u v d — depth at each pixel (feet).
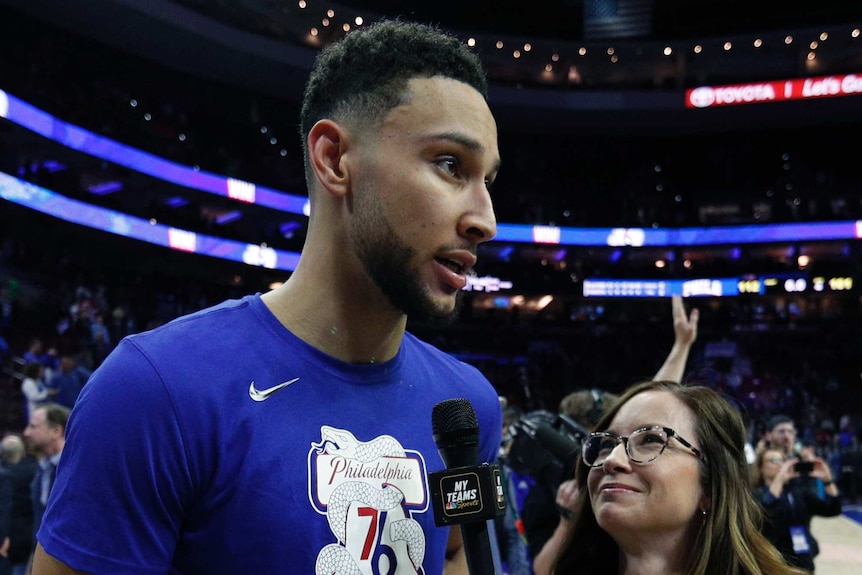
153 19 59.00
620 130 85.25
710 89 79.20
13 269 50.44
